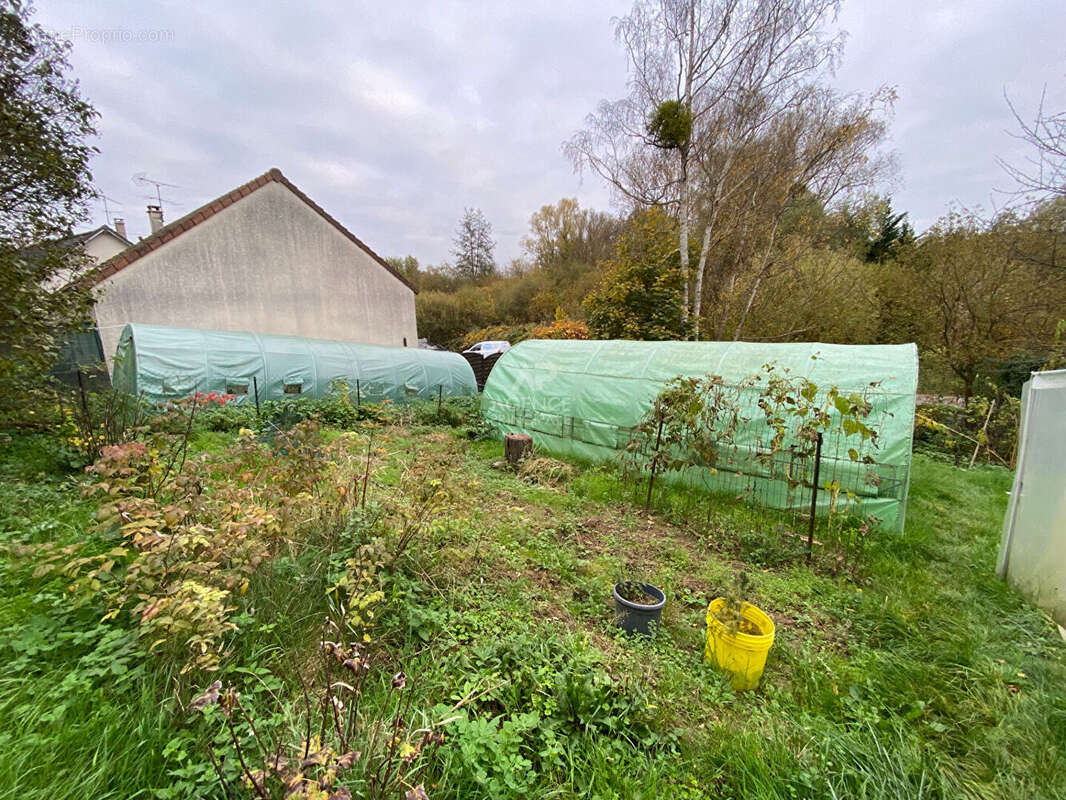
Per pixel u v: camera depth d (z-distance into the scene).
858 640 3.10
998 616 3.32
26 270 4.63
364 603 2.24
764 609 3.46
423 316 30.78
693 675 2.60
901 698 2.44
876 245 18.45
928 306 11.75
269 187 13.61
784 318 12.69
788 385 5.53
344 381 9.89
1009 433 8.79
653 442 6.48
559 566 3.80
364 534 3.26
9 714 1.72
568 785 1.79
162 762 1.66
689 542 4.70
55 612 2.30
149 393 7.99
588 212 33.75
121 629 2.19
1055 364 8.80
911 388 5.05
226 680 2.04
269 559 2.79
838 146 10.22
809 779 1.82
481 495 5.43
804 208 12.06
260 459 3.56
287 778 1.32
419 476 3.83
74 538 3.15
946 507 5.86
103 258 18.03
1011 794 1.83
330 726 1.79
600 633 2.97
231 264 12.87
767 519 5.13
